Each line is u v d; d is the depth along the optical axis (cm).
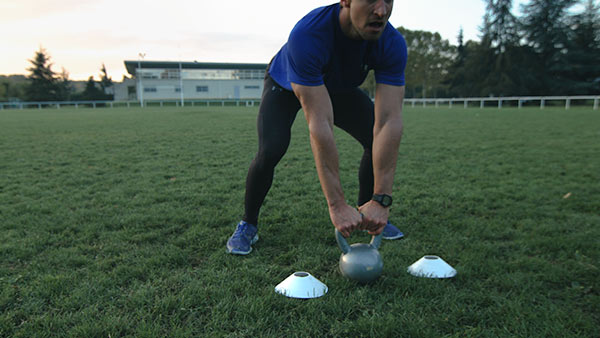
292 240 261
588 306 176
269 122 233
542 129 1024
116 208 339
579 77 3791
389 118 181
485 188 409
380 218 182
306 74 170
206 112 2136
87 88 6125
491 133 939
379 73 187
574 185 420
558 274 205
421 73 4850
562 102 3108
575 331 157
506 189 402
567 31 3747
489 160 580
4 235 270
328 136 171
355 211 180
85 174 491
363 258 192
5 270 213
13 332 158
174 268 218
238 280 198
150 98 5184
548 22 3794
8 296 182
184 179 456
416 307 174
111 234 274
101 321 163
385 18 149
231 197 374
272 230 280
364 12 149
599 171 498
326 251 238
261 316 166
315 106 172
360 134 262
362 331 157
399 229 283
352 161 570
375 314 166
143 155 642
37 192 400
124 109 2972
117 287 195
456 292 186
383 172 182
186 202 357
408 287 191
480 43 4172
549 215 315
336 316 168
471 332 155
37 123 1382
